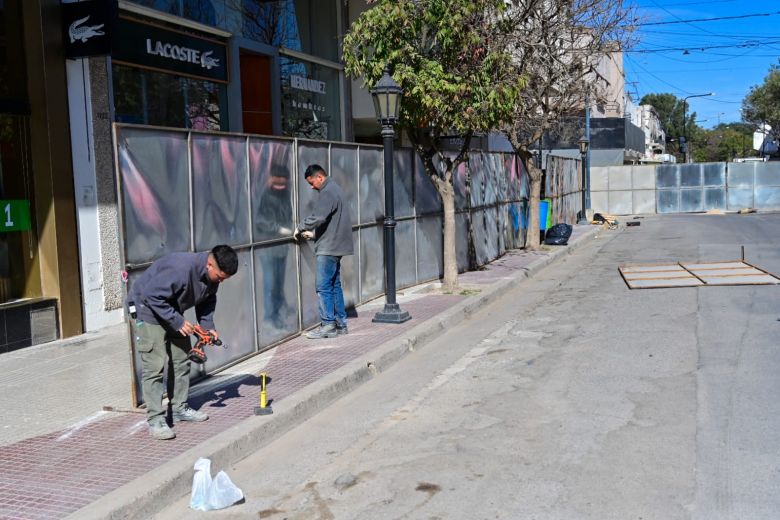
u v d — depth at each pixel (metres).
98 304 9.71
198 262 5.29
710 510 4.12
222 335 7.49
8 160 8.81
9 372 7.61
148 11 10.64
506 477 4.73
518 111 16.48
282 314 8.70
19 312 8.59
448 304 10.89
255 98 13.89
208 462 4.70
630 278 13.34
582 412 5.96
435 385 7.12
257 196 8.15
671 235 23.44
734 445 5.06
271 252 8.47
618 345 8.23
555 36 16.17
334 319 8.98
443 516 4.23
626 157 47.75
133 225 6.06
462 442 5.44
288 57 14.75
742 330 8.60
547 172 23.03
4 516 4.21
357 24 10.39
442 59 10.80
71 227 9.25
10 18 8.78
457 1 10.23
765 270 13.38
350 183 10.58
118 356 8.16
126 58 10.30
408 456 5.24
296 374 7.22
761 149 69.56
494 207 17.14
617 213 38.72
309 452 5.50
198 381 7.07
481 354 8.30
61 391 6.86
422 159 11.89
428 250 13.45
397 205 12.23
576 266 16.34
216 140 7.32
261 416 5.91
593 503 4.28
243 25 13.18
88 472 4.86
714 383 6.55
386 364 7.97
